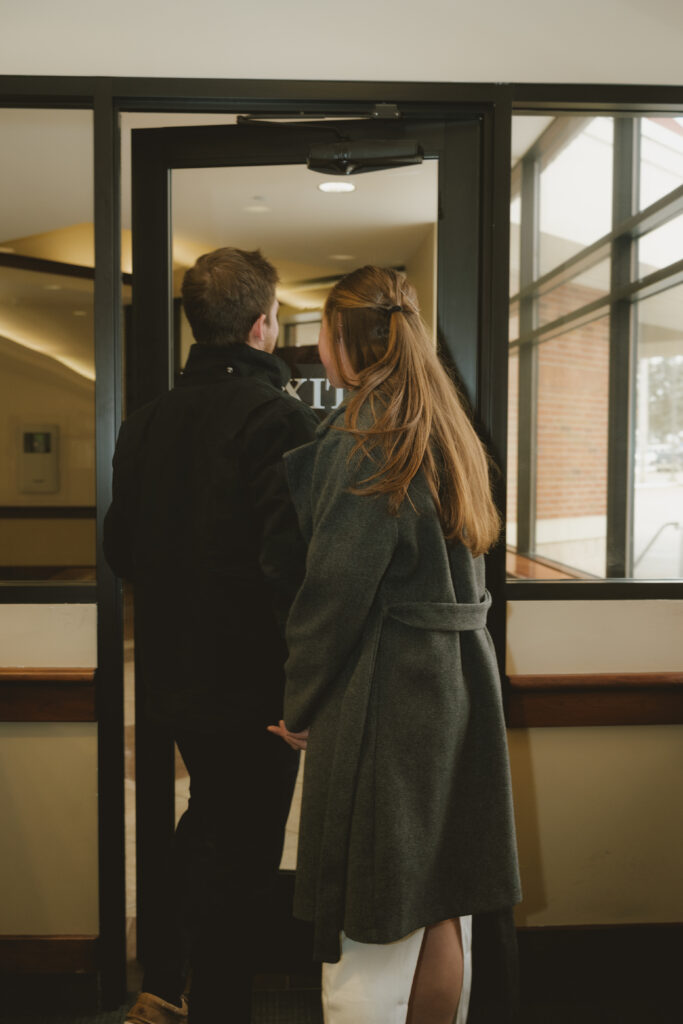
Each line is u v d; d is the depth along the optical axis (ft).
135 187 6.59
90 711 6.32
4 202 9.25
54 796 6.45
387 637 3.78
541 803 6.58
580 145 10.74
